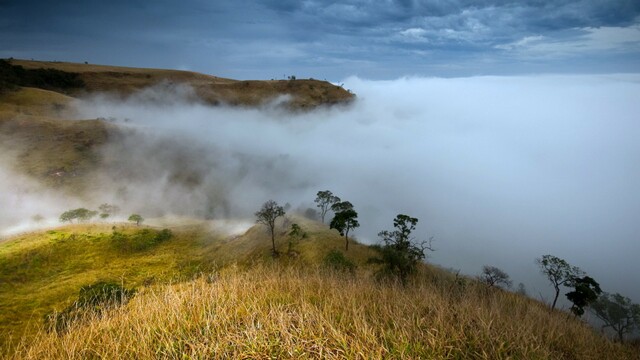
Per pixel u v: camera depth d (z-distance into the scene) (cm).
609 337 737
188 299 564
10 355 441
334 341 417
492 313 544
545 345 481
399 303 550
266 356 399
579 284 3581
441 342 412
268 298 565
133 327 482
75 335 464
